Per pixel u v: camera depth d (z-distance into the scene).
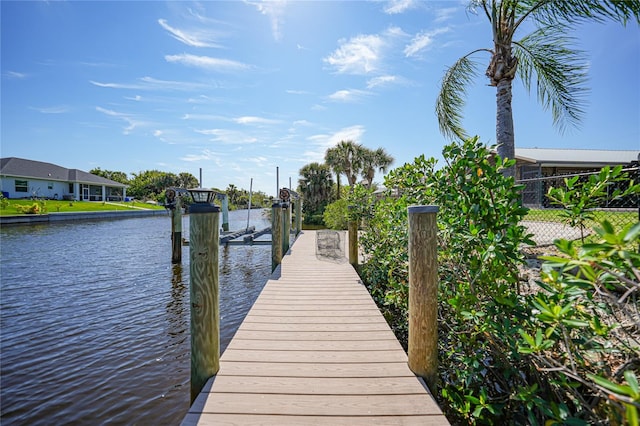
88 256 9.95
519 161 14.62
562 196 2.10
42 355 3.80
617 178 1.91
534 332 1.76
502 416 1.99
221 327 4.73
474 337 2.04
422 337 1.87
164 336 4.32
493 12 4.48
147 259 9.52
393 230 3.69
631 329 1.78
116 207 30.41
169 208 8.93
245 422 1.50
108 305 5.53
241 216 33.38
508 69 4.48
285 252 6.82
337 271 4.92
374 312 3.06
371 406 1.62
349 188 7.75
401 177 3.61
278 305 3.28
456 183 2.30
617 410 1.14
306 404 1.63
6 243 12.36
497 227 1.97
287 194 8.90
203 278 1.82
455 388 2.09
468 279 2.09
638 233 0.89
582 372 1.62
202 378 1.83
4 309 5.30
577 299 1.67
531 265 3.58
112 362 3.66
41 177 28.47
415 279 1.88
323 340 2.42
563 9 3.82
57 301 5.72
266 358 2.12
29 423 2.70
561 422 1.38
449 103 5.47
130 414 2.82
